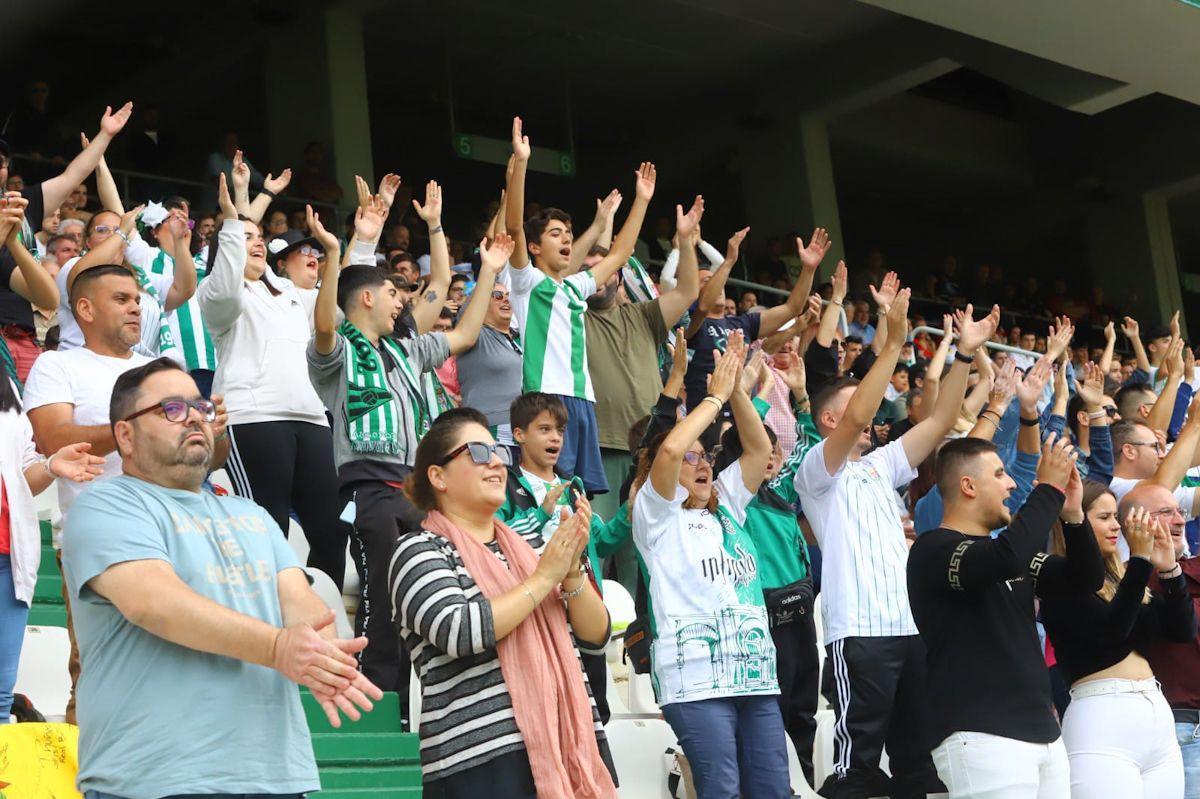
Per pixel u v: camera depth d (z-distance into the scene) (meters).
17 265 7.95
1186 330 25.69
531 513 6.11
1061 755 6.56
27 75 21.12
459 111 23.59
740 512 7.02
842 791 6.93
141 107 21.23
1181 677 7.56
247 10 19.47
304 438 7.45
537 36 21.16
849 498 7.29
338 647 4.06
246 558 4.41
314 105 18.84
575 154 24.94
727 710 6.50
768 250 22.16
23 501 5.68
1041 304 24.92
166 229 9.50
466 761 4.83
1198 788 7.46
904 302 7.23
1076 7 16.25
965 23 16.48
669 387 8.38
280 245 9.51
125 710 4.13
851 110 22.53
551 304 8.82
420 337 7.83
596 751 4.99
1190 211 26.73
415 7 20.00
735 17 20.88
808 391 10.90
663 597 6.63
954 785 6.45
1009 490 6.78
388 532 6.75
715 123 23.61
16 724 5.00
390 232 16.16
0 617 5.57
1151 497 8.17
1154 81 18.31
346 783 6.18
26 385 6.47
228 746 4.15
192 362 8.71
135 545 4.17
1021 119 26.39
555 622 5.10
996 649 6.50
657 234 20.50
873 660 6.98
